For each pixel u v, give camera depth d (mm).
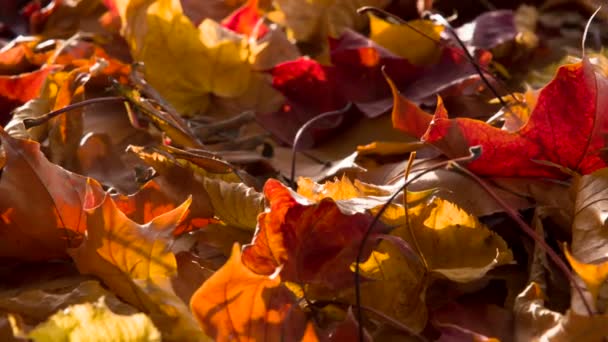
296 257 1550
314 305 1566
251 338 1509
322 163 1758
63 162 1683
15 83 1736
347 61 1805
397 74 1802
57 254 1596
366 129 1795
